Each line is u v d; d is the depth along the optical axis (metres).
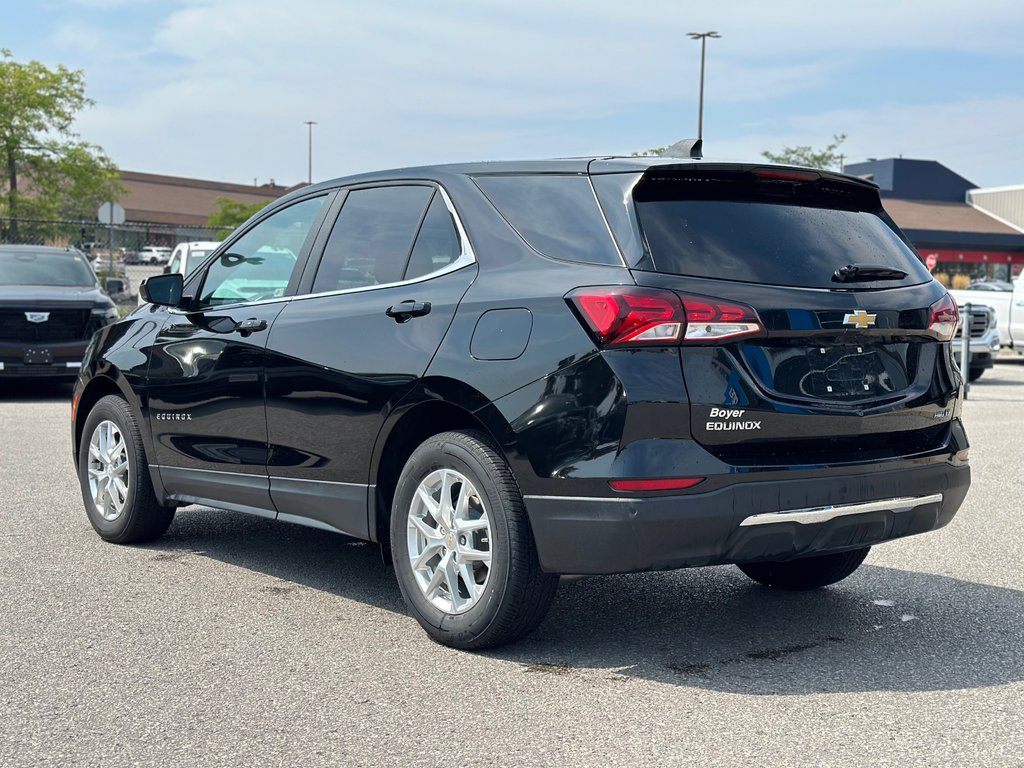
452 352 4.21
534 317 4.00
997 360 22.52
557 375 3.88
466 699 3.75
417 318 4.42
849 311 4.04
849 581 5.44
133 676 3.97
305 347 4.85
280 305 5.11
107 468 6.11
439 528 4.31
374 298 4.66
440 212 4.59
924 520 4.33
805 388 3.98
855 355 4.13
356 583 5.32
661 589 5.30
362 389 4.54
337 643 4.37
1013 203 84.81
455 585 4.28
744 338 3.84
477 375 4.09
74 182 36.81
